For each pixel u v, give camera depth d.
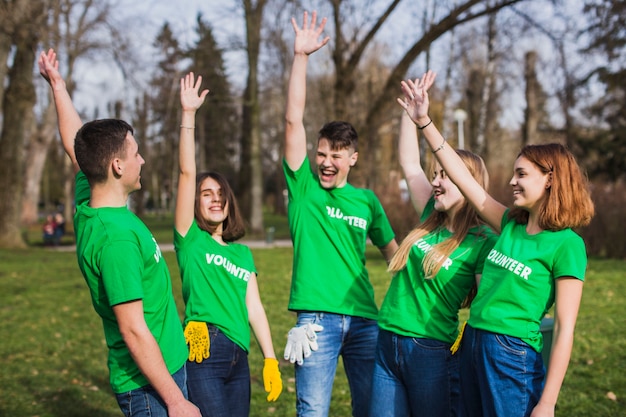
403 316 3.23
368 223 3.88
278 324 7.91
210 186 3.50
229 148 52.44
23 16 15.66
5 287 11.90
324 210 3.79
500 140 32.09
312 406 3.56
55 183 63.25
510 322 2.70
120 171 2.55
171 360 2.62
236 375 3.35
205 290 3.35
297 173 3.84
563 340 2.55
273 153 53.31
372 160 19.92
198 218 3.50
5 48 18.70
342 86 17.36
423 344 3.16
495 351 2.72
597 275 11.18
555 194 2.66
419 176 3.83
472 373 2.86
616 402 4.90
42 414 4.96
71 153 3.21
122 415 4.98
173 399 2.35
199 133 42.47
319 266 3.74
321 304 3.67
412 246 3.32
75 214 2.64
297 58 3.76
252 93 26.23
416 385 3.17
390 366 3.28
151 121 43.78
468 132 27.69
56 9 16.56
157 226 36.66
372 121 17.80
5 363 6.50
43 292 11.30
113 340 2.55
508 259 2.77
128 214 2.56
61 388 5.65
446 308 3.19
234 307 3.39
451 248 3.18
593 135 26.78
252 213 27.06
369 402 3.39
